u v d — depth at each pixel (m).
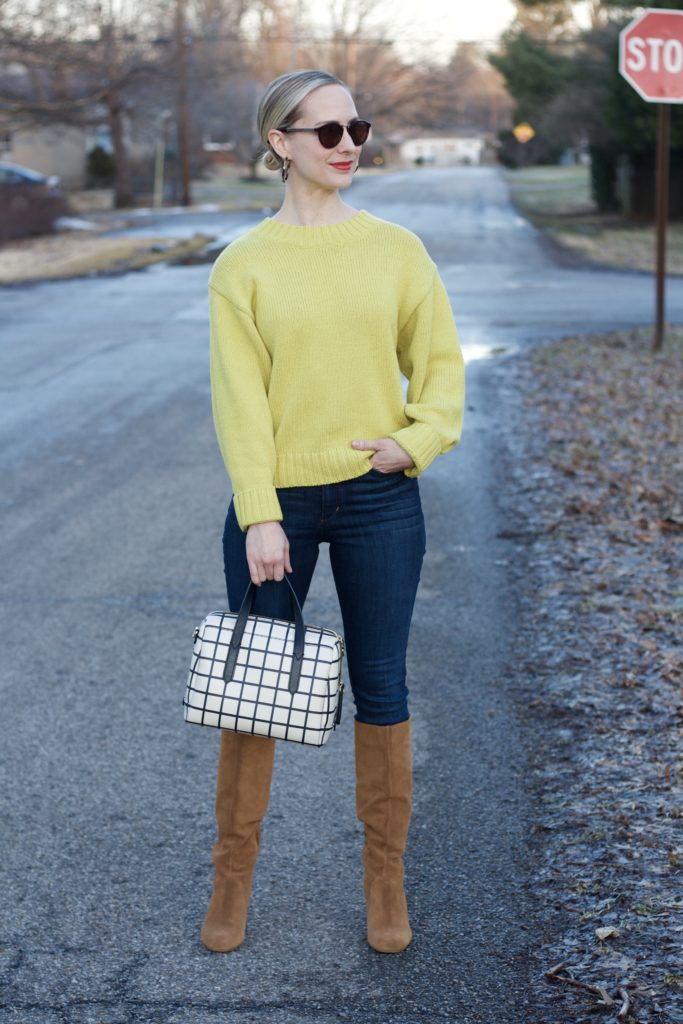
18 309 16.70
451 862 3.00
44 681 4.26
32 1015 2.42
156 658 4.47
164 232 31.55
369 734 2.61
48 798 3.40
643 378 10.02
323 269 2.40
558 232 29.69
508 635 4.58
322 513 2.47
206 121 60.03
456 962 2.58
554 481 6.85
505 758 3.57
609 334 12.83
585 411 8.77
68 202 36.25
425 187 51.84
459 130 113.38
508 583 5.19
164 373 11.13
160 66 33.19
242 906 2.67
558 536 5.76
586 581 5.07
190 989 2.51
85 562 5.65
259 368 2.46
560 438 7.94
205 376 10.94
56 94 34.06
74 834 3.19
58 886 2.94
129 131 52.84
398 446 2.43
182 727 3.88
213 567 5.55
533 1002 2.41
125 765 3.60
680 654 4.15
